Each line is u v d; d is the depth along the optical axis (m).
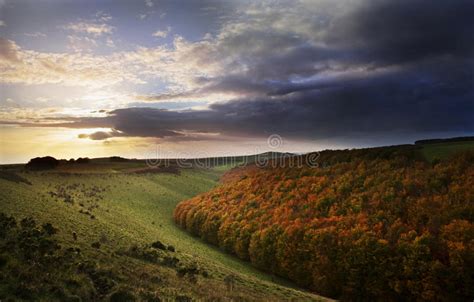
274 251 68.69
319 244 60.16
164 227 93.94
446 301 44.38
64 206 60.94
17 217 39.38
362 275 52.91
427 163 77.12
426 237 49.47
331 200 76.56
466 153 73.00
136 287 23.84
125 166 176.12
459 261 44.78
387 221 59.41
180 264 38.16
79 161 160.88
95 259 29.33
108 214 72.81
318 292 57.59
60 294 19.23
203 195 126.44
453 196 58.12
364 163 90.00
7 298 17.27
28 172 112.38
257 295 32.03
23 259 23.44
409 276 47.84
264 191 102.75
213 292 28.00
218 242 90.94
